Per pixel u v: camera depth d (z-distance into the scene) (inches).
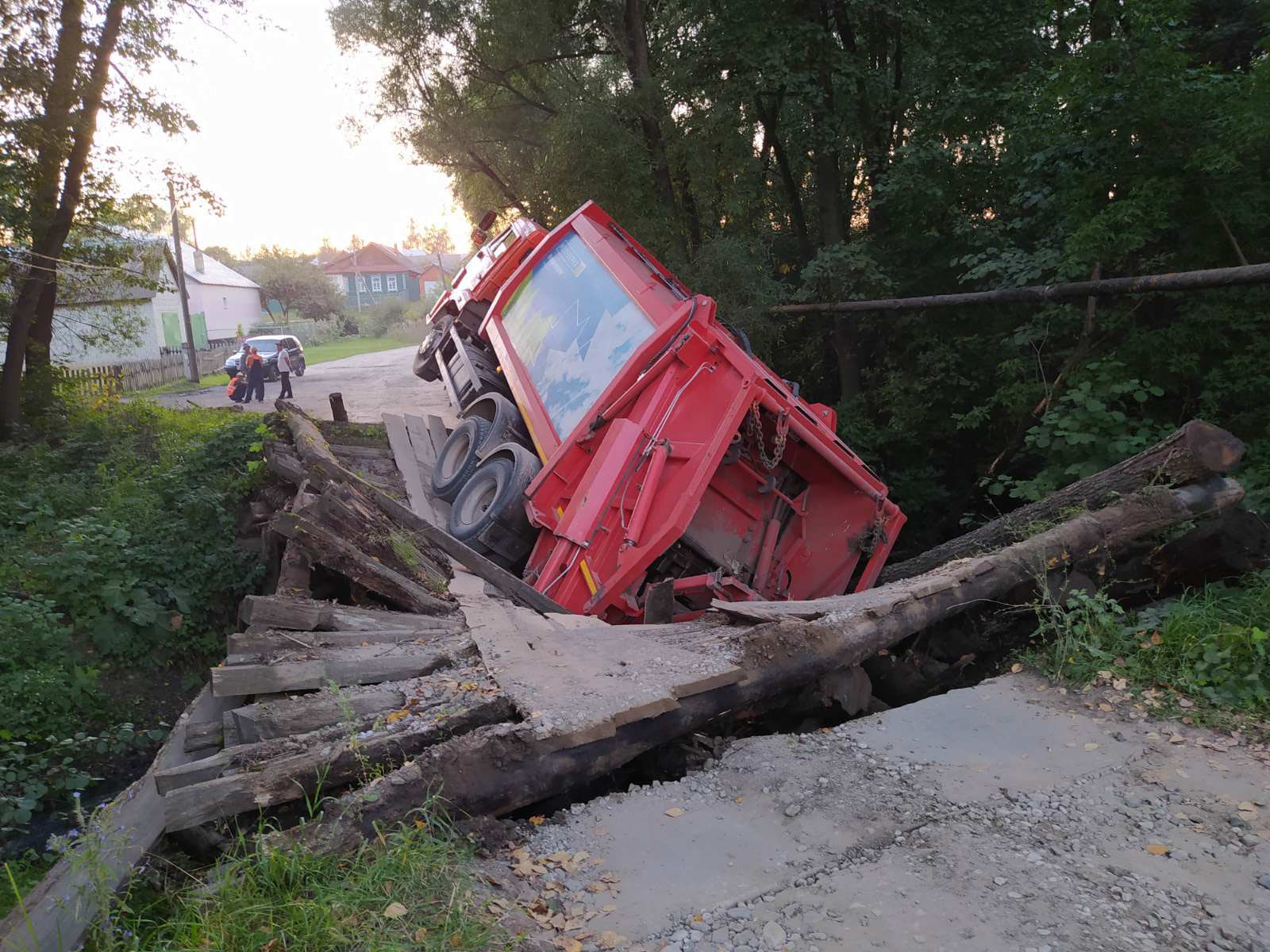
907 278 540.7
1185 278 306.7
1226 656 188.9
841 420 536.7
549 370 342.3
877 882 127.3
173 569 334.0
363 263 3818.9
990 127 478.9
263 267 2763.3
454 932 112.2
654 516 265.7
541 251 406.3
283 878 120.9
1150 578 256.2
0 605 283.6
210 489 378.9
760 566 303.0
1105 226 320.2
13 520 371.6
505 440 345.7
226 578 343.0
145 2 510.0
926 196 493.4
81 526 337.4
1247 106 286.8
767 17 505.4
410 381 909.8
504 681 172.7
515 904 123.5
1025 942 112.6
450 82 637.3
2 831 218.4
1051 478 334.0
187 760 176.2
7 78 476.1
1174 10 308.0
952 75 491.8
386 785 136.4
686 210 592.1
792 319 569.3
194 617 326.3
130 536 340.5
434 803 138.2
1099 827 141.6
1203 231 341.1
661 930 117.2
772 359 596.1
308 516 248.7
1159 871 128.7
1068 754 167.2
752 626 215.3
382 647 197.2
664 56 554.3
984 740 174.4
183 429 521.0
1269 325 323.3
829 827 143.6
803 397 633.6
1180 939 113.1
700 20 535.5
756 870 131.6
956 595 220.5
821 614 209.5
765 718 211.9
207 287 2014.0
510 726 150.1
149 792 164.9
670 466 270.7
